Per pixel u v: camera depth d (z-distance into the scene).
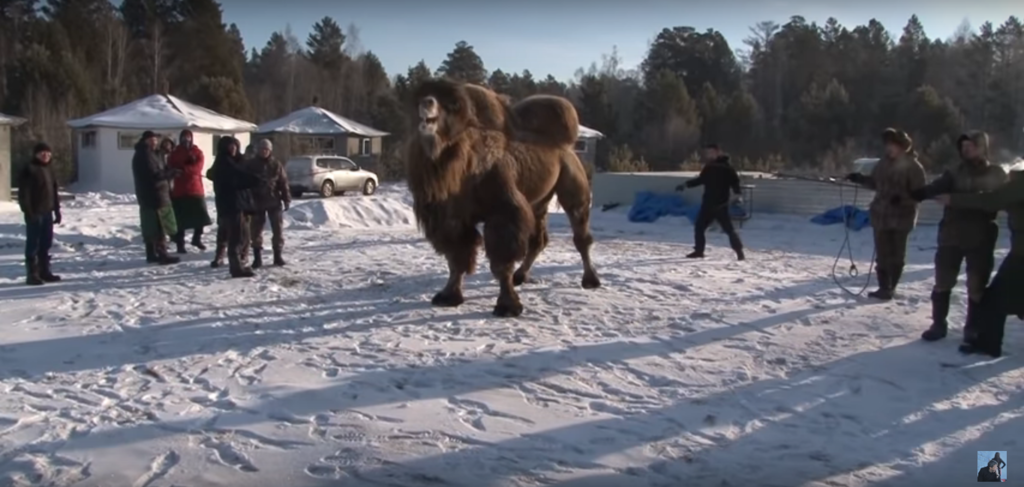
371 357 7.19
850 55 71.12
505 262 8.59
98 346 7.55
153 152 12.43
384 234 17.52
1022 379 6.76
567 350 7.44
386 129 62.50
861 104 63.22
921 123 57.34
